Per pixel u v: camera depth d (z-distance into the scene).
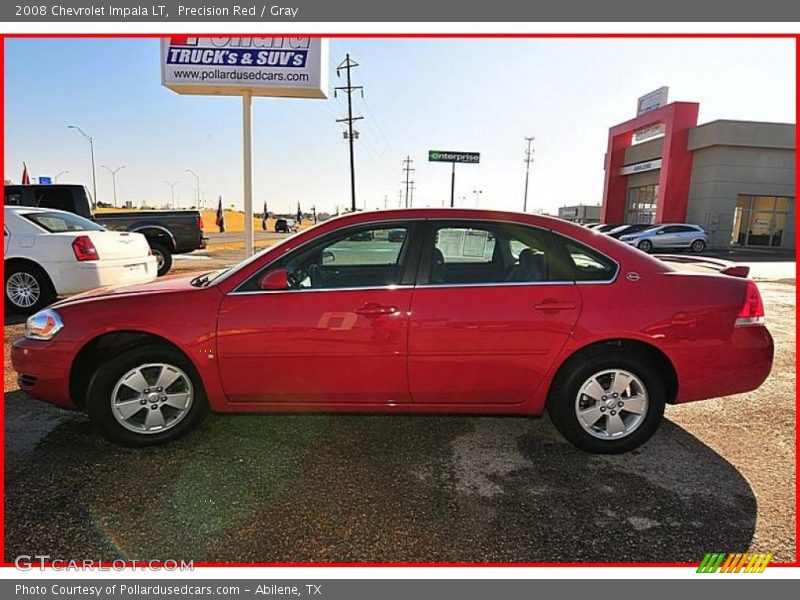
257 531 2.43
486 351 3.06
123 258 7.07
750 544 2.37
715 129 25.03
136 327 3.04
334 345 3.05
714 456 3.17
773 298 9.70
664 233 23.02
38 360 3.12
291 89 9.44
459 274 3.29
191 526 2.46
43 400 3.20
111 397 3.11
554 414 3.20
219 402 3.18
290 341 3.05
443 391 3.14
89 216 9.34
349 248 3.67
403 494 2.74
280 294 3.08
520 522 2.51
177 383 3.22
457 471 2.98
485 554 2.30
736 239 26.48
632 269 3.15
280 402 3.19
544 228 3.19
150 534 2.40
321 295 3.07
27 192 8.98
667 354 3.05
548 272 3.13
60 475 2.87
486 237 3.28
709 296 3.10
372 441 3.35
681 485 2.83
